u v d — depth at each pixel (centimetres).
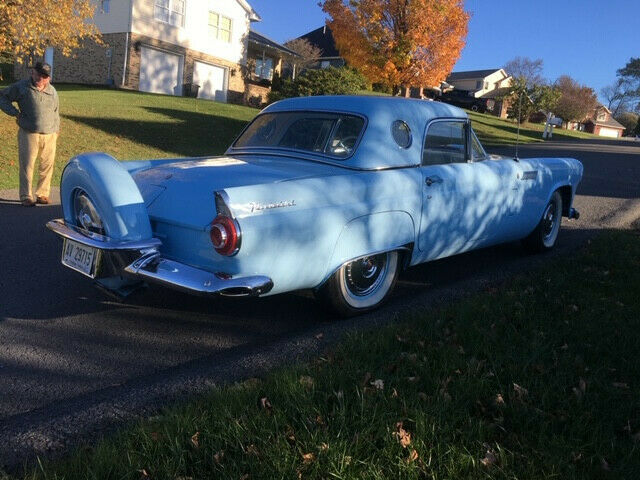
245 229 333
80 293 473
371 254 414
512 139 2830
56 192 909
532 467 244
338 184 387
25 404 302
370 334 381
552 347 363
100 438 269
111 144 1356
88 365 350
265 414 276
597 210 939
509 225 566
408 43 2152
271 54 3538
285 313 446
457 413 282
